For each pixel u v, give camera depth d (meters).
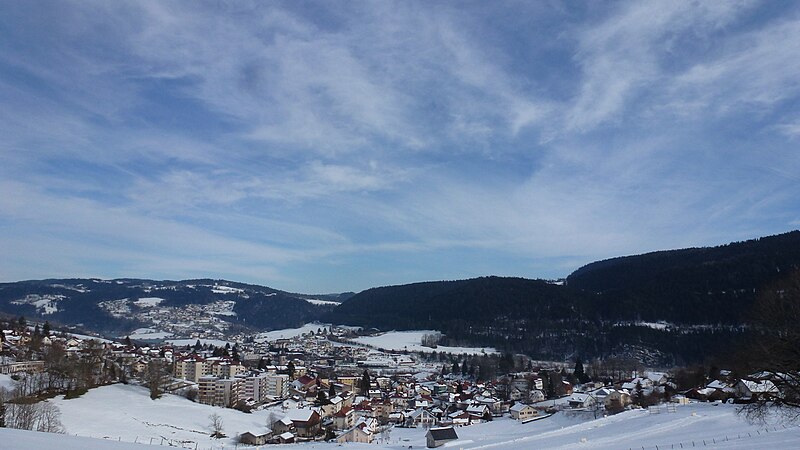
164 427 111.38
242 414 145.25
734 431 67.75
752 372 46.22
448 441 104.38
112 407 121.56
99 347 195.88
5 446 29.42
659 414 96.62
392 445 112.69
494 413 174.75
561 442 78.38
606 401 138.00
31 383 126.12
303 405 173.38
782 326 42.53
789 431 60.28
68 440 36.81
